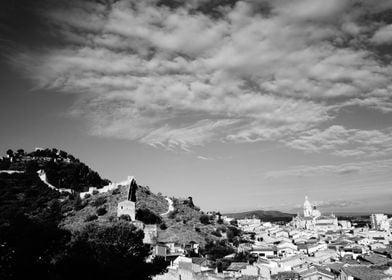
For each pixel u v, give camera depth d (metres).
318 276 110.25
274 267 122.94
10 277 54.97
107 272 62.22
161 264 73.75
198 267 116.75
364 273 98.75
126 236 73.19
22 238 57.41
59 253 64.75
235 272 115.69
